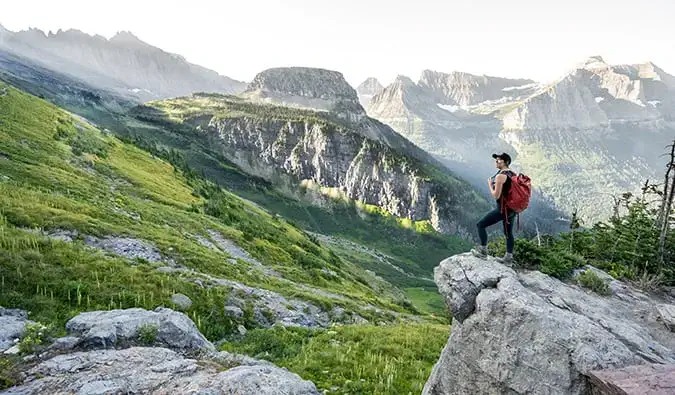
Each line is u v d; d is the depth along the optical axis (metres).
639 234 23.88
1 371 9.23
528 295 10.74
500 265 12.18
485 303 10.98
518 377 9.83
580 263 14.13
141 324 12.36
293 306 30.94
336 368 17.73
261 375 9.22
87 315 12.92
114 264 23.80
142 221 43.38
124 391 8.52
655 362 9.05
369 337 24.05
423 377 17.66
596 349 8.96
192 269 32.22
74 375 9.21
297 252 71.44
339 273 76.38
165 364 9.99
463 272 12.10
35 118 74.38
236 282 31.92
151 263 27.80
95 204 41.25
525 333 9.96
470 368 11.30
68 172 51.19
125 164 79.50
